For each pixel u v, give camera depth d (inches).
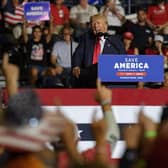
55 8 1011.3
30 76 754.8
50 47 871.7
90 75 648.4
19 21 1005.2
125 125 598.2
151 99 601.3
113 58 629.0
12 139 243.6
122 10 1032.2
